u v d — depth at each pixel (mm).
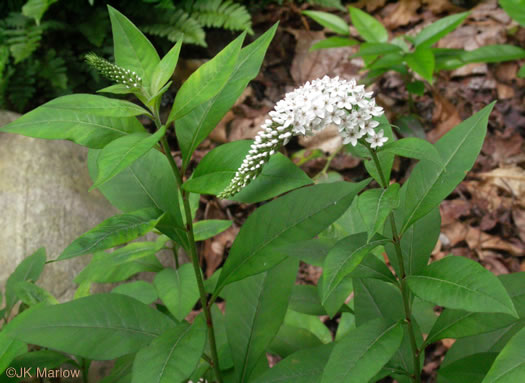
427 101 994
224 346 501
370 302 473
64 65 1032
